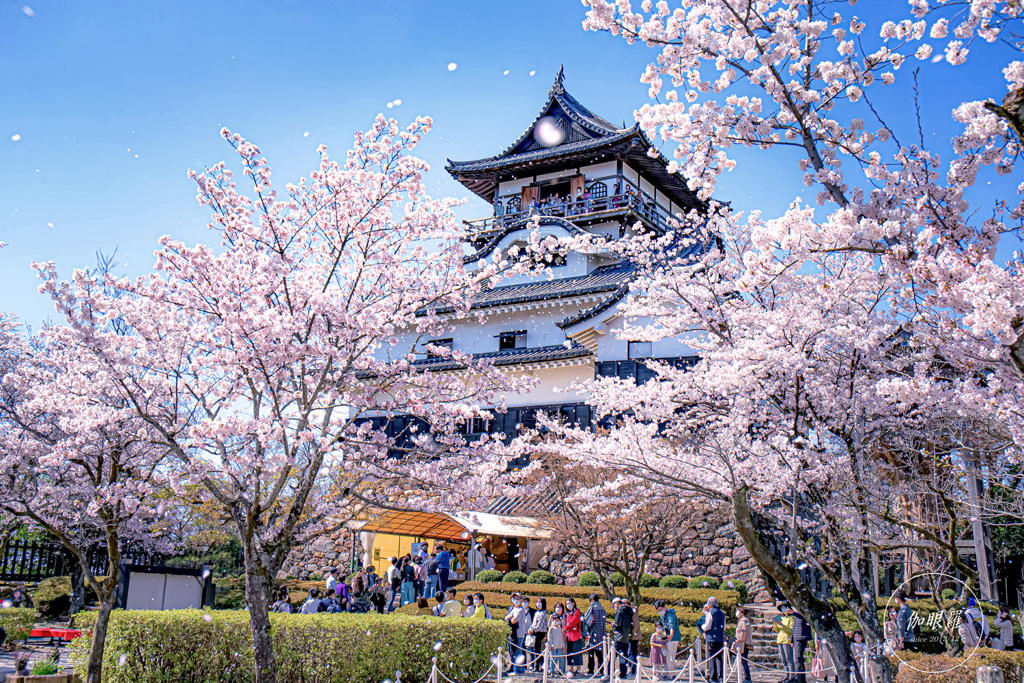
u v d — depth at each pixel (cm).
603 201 3831
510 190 4272
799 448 1084
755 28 852
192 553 2606
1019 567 2469
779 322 1058
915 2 769
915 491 1083
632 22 848
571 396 2934
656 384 1363
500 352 3281
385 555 2741
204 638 1170
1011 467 1158
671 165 902
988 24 740
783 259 1067
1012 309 572
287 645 1166
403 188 995
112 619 1217
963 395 841
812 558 1004
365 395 993
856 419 1070
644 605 1958
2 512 1455
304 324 905
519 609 1634
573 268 3566
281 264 905
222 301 912
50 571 2411
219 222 954
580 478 1903
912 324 954
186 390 1008
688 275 1318
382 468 992
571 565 2328
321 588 2517
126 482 997
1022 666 1205
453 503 1020
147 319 949
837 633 838
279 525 953
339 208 987
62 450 998
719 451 989
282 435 882
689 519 1970
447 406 1042
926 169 775
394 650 1239
